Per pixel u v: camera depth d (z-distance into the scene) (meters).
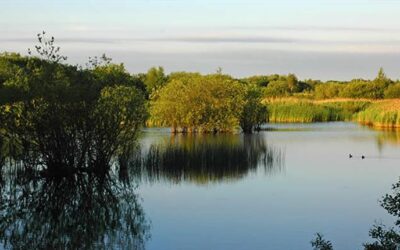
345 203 24.44
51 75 30.73
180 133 62.88
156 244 18.56
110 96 31.67
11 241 19.44
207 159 36.50
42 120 30.34
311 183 29.39
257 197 25.77
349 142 51.06
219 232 19.83
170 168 33.78
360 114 80.94
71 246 18.69
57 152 31.00
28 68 31.48
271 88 128.50
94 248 18.34
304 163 36.84
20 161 32.84
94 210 24.08
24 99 29.86
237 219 21.61
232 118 62.75
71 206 24.98
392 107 77.94
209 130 64.12
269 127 72.44
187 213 22.72
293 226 20.55
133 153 36.69
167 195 26.47
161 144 47.19
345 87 123.31
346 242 18.47
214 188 27.98
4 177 31.64
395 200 13.23
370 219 21.55
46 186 29.30
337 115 85.88
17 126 30.36
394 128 70.12
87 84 31.41
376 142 51.03
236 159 37.28
